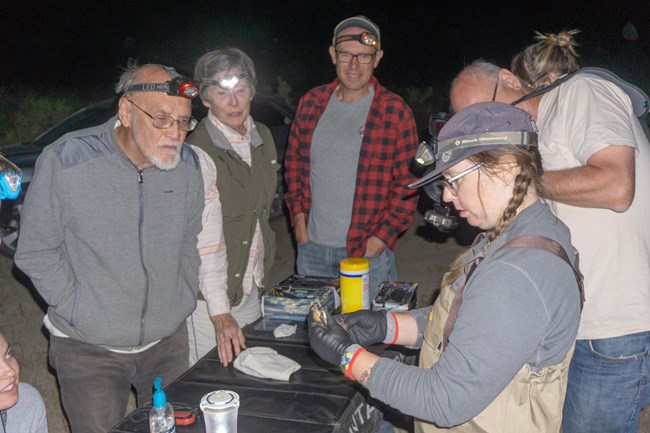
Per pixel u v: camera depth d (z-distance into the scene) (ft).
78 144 8.52
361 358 6.38
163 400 6.99
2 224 19.35
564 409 8.73
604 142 7.41
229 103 10.71
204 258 9.93
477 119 5.85
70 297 8.80
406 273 21.06
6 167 6.12
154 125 8.28
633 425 8.41
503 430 6.14
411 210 12.91
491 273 5.72
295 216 13.51
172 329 9.37
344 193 12.87
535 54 8.82
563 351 5.98
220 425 6.72
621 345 8.10
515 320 5.54
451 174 6.00
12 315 18.01
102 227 8.63
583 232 8.03
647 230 8.05
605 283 8.02
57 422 13.15
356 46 12.44
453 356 5.76
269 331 9.45
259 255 11.53
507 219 5.85
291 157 13.65
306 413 7.20
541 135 8.19
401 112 12.76
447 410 5.79
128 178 8.67
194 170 9.32
